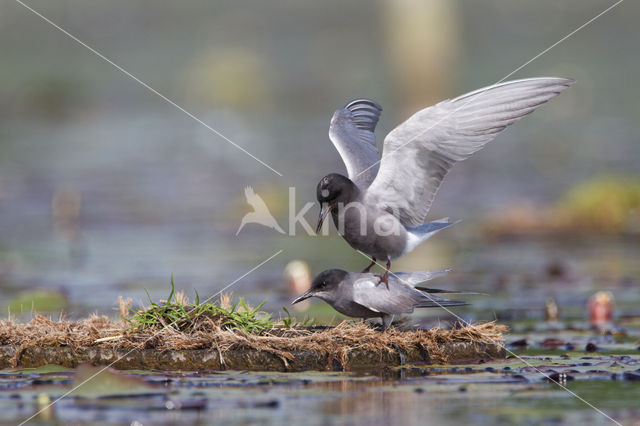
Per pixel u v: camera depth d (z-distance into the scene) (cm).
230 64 3966
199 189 2236
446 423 562
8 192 2169
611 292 1164
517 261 1409
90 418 585
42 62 4078
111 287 1191
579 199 1805
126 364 725
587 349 815
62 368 725
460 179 2345
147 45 4369
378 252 781
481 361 754
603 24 4722
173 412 595
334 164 2478
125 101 3838
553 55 4134
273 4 5003
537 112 3559
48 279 1266
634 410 592
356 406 604
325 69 4050
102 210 1978
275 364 721
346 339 739
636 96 3609
